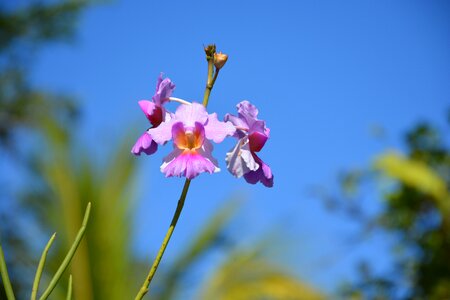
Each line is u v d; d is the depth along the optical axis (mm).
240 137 777
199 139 757
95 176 1880
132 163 1914
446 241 1816
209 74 762
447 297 1795
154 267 718
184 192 735
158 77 773
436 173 1917
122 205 1866
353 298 1846
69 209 1849
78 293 1807
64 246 1836
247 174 780
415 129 1934
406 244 1856
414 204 1853
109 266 1820
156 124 777
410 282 1833
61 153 1881
